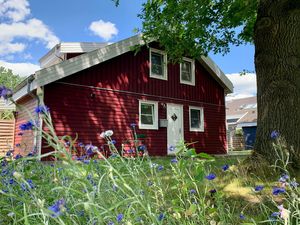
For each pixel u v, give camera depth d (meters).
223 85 15.06
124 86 11.40
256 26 5.72
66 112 9.74
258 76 5.61
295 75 5.25
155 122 12.20
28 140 8.73
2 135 11.70
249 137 24.56
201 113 14.04
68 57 12.05
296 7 5.34
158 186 2.04
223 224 1.80
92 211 1.30
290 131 4.96
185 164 1.92
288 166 4.56
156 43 12.71
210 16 9.46
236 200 2.91
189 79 13.93
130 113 11.40
